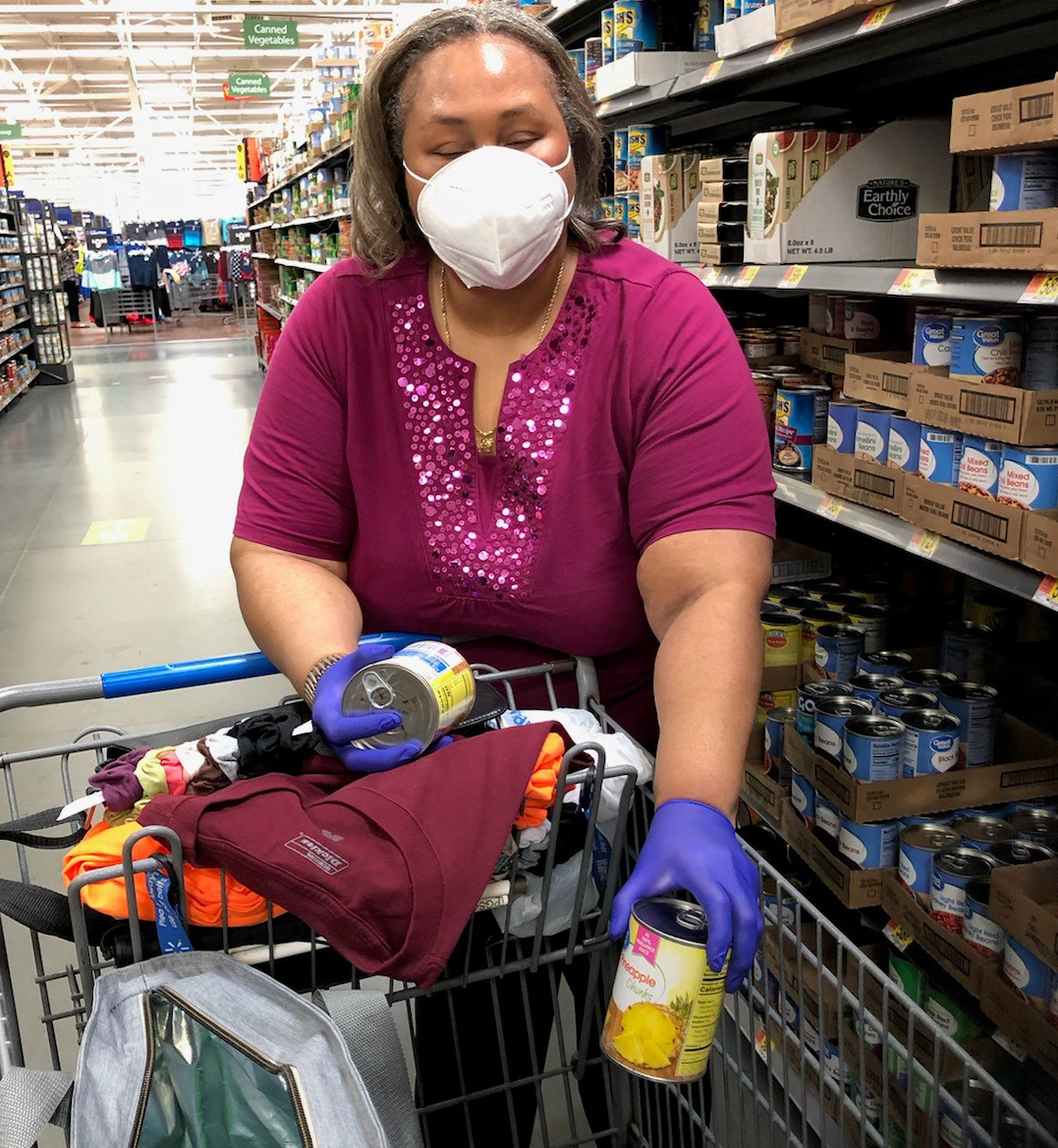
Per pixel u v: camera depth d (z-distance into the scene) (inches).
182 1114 34.1
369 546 52.6
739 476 45.6
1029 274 58.9
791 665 90.4
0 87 830.5
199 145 1229.7
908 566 99.4
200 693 148.0
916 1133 60.5
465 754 39.4
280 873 35.9
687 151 110.0
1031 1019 56.8
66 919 39.3
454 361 49.8
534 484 49.5
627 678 54.7
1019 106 56.7
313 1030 35.2
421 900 35.7
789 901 75.5
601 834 45.6
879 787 69.7
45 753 46.6
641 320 47.7
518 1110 57.1
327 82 297.1
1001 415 61.6
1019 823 69.6
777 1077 67.3
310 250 366.6
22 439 369.1
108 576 203.2
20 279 513.0
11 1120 33.3
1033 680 82.0
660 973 34.2
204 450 335.3
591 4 124.0
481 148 45.6
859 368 78.0
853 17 72.9
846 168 85.8
